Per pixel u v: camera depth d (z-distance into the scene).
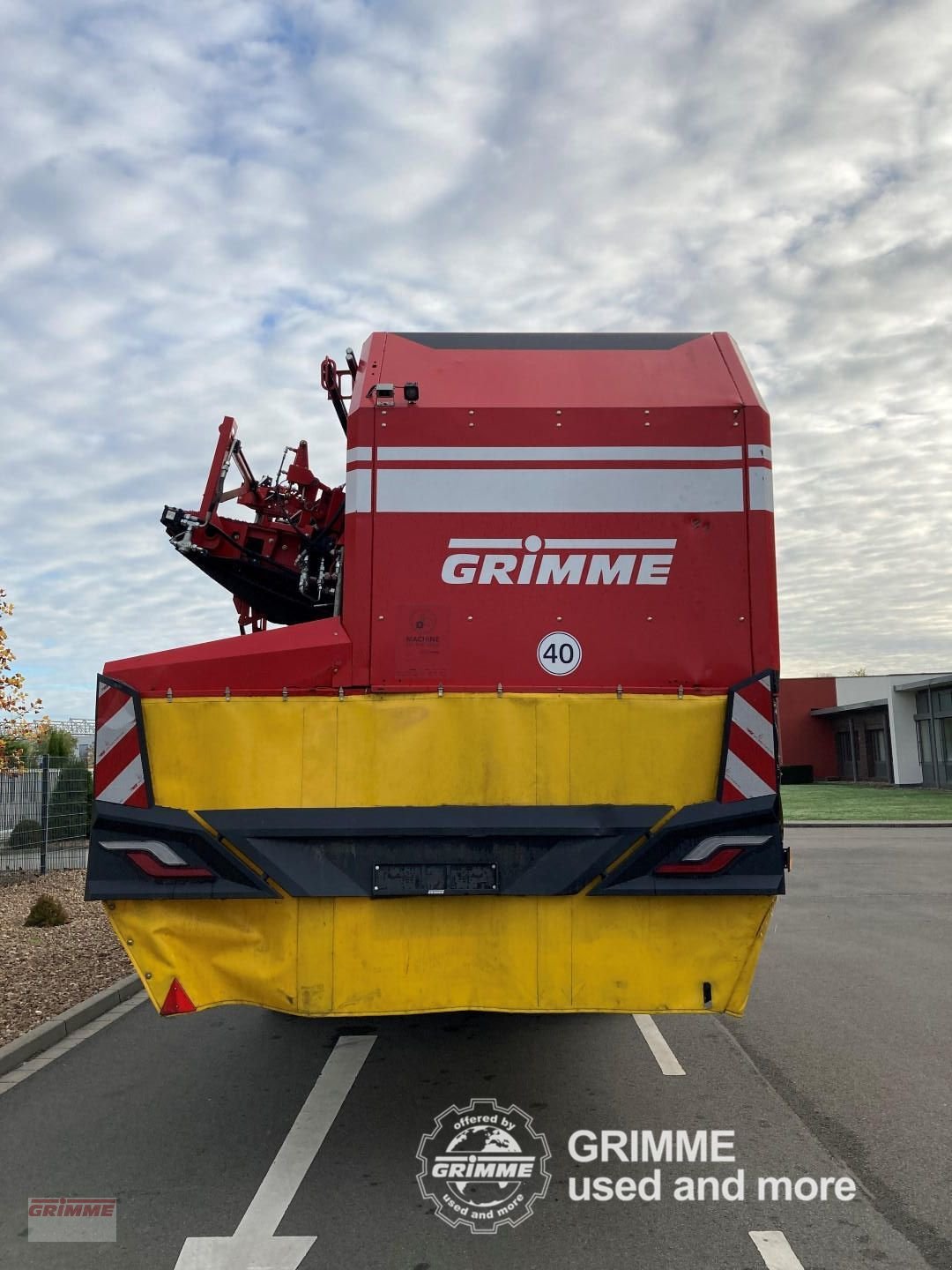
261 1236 3.39
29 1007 6.44
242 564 6.53
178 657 3.97
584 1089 4.92
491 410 4.23
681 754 3.89
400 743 3.89
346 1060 5.47
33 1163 4.05
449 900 3.83
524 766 3.88
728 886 3.77
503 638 4.11
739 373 4.43
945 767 35.22
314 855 3.82
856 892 12.02
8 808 13.48
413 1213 3.57
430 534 4.17
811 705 46.47
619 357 4.61
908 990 7.04
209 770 3.88
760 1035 5.89
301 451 6.60
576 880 3.80
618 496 4.18
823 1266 3.18
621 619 4.12
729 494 4.18
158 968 3.79
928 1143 4.19
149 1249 3.31
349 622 4.11
